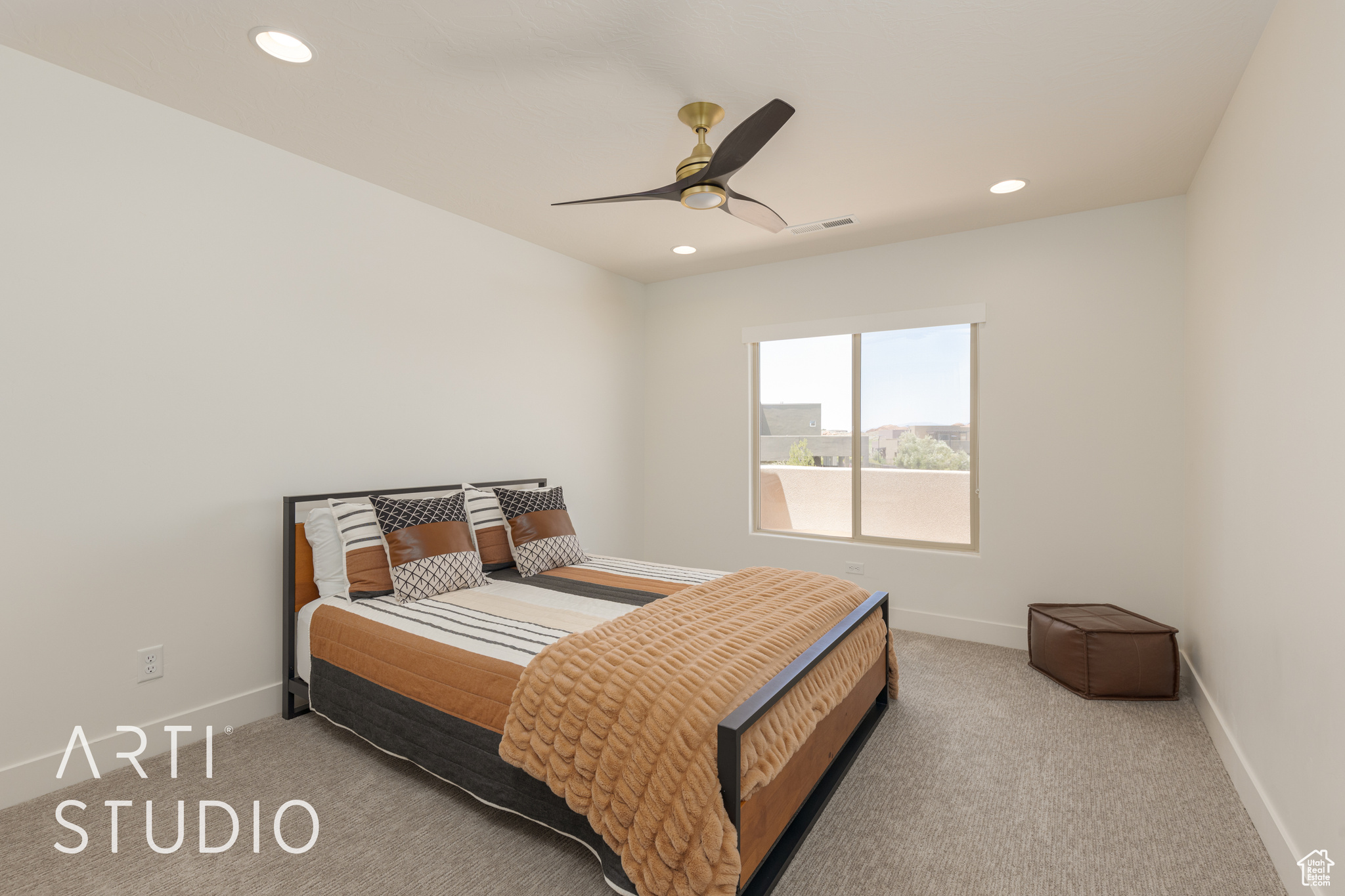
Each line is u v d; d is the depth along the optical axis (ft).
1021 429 11.69
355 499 9.72
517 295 12.70
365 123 8.09
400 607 8.33
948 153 8.82
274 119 8.03
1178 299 10.37
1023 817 6.49
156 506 7.72
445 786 7.06
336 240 9.58
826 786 6.67
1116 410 10.89
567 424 13.99
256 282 8.65
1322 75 4.89
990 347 11.96
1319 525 4.99
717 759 4.86
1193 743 8.05
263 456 8.77
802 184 9.91
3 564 6.59
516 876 5.60
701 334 15.55
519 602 8.64
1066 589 11.35
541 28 6.11
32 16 5.97
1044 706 9.18
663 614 7.20
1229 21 6.02
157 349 7.70
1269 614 6.10
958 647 11.77
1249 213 6.73
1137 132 8.20
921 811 6.59
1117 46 6.40
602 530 15.03
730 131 8.22
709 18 5.97
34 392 6.76
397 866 5.72
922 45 6.38
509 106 7.62
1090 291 11.07
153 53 6.59
